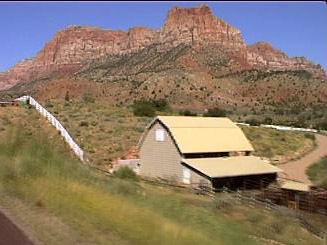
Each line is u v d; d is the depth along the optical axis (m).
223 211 24.64
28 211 10.16
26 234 8.63
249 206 28.45
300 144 70.31
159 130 43.59
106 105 91.12
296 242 21.09
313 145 72.50
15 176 12.77
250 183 40.97
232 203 27.28
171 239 8.59
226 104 186.88
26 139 16.17
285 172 49.50
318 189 36.88
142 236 8.61
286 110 171.62
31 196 11.16
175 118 44.94
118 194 12.16
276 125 103.25
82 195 11.18
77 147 42.78
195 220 10.26
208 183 38.56
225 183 39.66
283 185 38.28
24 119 52.69
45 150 14.86
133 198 11.48
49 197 11.03
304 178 49.44
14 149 15.16
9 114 54.38
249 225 21.36
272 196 35.62
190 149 41.12
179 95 188.00
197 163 40.44
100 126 61.59
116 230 8.96
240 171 40.12
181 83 199.25
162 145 43.12
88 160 42.22
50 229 8.97
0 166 13.23
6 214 9.87
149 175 43.75
